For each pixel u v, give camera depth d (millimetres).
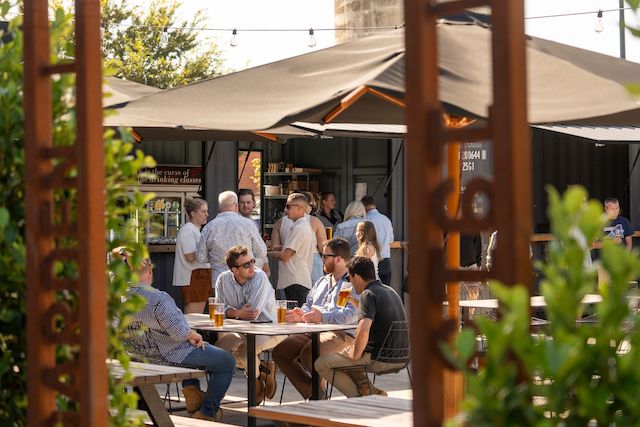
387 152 17812
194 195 15727
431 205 2738
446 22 5836
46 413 3771
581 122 5391
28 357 3783
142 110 5820
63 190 4078
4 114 4086
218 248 12203
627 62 6398
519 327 1918
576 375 1954
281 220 13422
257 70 6172
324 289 9930
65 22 4336
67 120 4117
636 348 1982
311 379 9617
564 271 2018
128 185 4160
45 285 3764
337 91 5137
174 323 8648
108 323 4133
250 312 9766
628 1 1979
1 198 4090
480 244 13406
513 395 1960
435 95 2781
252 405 8883
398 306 8812
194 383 9055
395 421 5789
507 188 2613
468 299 12047
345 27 19375
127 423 4160
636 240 18938
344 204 18734
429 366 2721
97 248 3617
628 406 1976
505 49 2635
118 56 31578
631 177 19453
